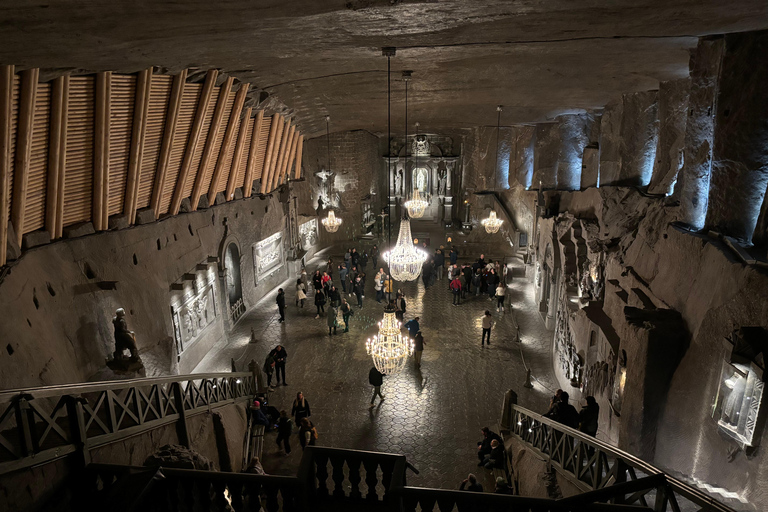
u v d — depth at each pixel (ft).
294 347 48.75
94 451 17.61
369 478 15.78
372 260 77.30
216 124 39.06
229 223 51.90
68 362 26.55
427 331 52.42
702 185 26.73
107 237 32.35
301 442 30.37
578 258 44.29
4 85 20.56
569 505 13.30
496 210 81.05
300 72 35.81
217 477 14.61
